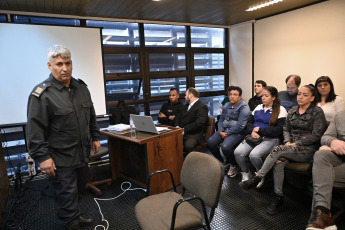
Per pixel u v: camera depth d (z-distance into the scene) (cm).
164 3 314
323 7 345
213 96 507
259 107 279
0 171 231
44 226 209
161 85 444
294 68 394
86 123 187
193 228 140
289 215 207
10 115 293
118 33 396
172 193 175
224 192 251
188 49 459
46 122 167
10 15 319
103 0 291
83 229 201
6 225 210
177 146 261
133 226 203
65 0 285
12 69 290
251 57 461
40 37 303
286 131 242
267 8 376
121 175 298
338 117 203
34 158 166
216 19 427
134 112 359
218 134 309
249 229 191
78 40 329
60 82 173
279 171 213
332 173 177
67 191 179
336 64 342
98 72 348
